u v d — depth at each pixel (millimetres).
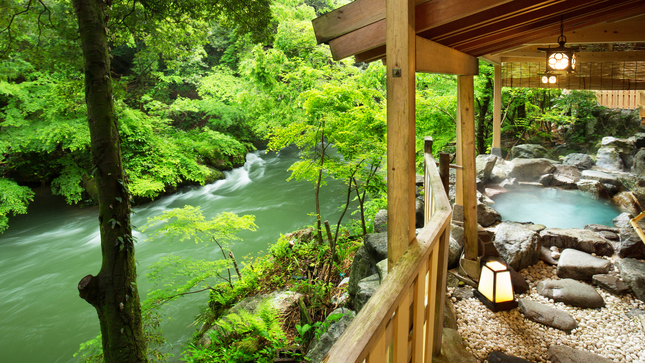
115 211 3957
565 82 6516
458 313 2863
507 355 2285
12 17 5312
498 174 7246
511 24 2152
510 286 2885
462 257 3471
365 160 6527
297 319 4875
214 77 15312
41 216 11695
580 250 3836
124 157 12414
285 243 6945
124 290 3988
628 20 3777
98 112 3873
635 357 2350
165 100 16188
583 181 6582
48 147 11219
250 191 13312
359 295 3121
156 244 9141
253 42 6973
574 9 2121
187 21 6969
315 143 6969
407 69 1595
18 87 10492
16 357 5742
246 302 5312
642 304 2953
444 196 2197
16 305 7027
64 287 7645
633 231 3789
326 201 11477
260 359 3877
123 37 6758
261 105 12867
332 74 10867
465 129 3324
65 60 5438
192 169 13672
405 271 1258
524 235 3791
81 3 3793
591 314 2875
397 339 1204
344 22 1915
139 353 4125
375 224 5070
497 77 7184
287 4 13430
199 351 4145
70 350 5875
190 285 5773
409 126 1639
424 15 1776
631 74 5996
